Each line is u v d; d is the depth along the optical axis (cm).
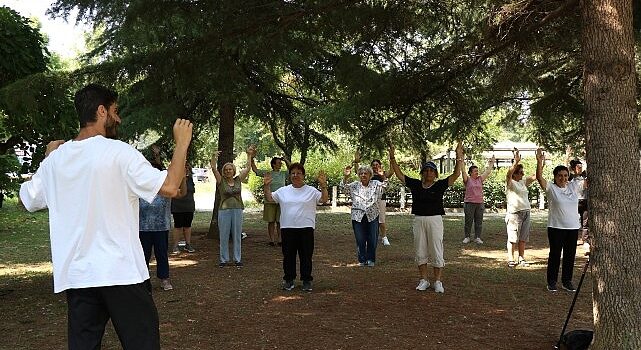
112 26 879
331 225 1761
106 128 316
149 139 1339
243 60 723
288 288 784
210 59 698
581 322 625
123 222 292
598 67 461
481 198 1339
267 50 706
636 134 460
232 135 1327
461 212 2439
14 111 702
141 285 294
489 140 1342
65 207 289
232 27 657
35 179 309
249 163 1014
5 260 1081
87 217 284
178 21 704
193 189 1173
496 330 590
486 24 700
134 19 667
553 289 793
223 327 598
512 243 998
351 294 754
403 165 2520
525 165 2702
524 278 886
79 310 288
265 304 702
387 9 709
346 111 859
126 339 287
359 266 995
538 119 1000
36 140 808
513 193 997
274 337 561
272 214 1248
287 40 709
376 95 811
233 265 1006
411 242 1347
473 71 837
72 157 293
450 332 580
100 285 280
